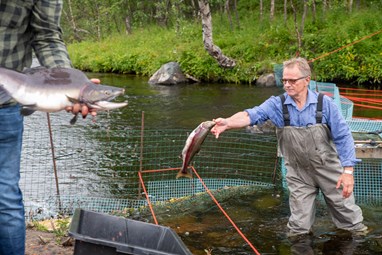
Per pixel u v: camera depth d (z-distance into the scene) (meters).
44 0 2.91
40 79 2.64
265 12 23.92
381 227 5.23
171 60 19.58
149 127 10.66
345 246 4.82
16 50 2.92
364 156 5.75
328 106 4.72
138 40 25.70
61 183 7.06
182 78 17.67
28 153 8.54
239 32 20.62
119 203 6.14
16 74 2.63
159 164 7.87
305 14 18.72
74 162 8.05
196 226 5.35
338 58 16.36
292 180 5.07
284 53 17.72
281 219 5.51
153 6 30.59
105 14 31.59
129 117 11.70
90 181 7.14
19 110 2.94
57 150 8.73
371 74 15.52
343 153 4.68
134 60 21.53
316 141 4.78
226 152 8.22
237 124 4.64
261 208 5.86
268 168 7.50
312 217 5.10
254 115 4.73
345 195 4.69
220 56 17.28
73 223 3.29
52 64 2.90
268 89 15.36
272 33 18.77
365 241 4.91
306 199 5.04
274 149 8.34
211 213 5.73
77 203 6.07
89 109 2.62
